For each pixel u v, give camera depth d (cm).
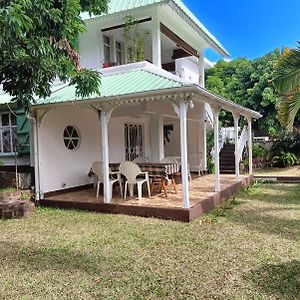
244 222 811
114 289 455
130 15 1217
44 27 684
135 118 1547
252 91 2516
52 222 851
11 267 546
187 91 800
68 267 538
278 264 534
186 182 838
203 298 425
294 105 1115
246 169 1934
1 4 582
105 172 953
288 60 1078
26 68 714
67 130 1190
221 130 2369
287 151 2272
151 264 544
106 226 792
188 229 752
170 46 1574
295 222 805
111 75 1160
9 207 916
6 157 1209
